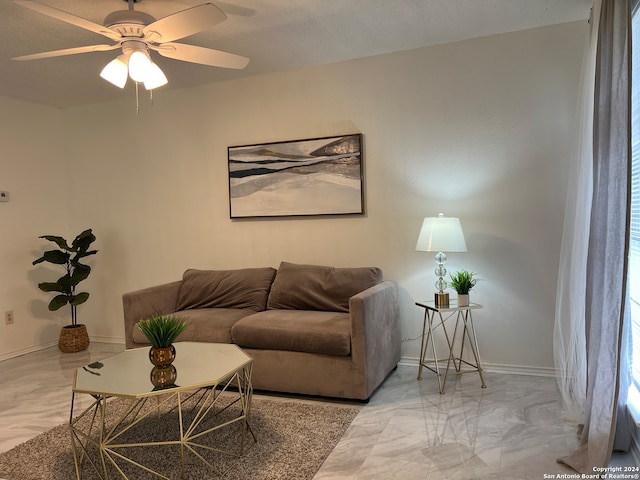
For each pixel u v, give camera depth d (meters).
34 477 2.20
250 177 4.11
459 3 2.84
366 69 3.72
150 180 4.54
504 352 3.46
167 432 2.61
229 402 3.02
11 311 4.41
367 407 2.88
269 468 2.19
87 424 2.78
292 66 3.86
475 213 3.49
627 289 2.00
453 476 2.09
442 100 3.54
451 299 3.53
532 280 3.37
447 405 2.87
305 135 3.94
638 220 2.23
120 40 2.41
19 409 3.06
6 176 4.39
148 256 4.60
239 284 3.81
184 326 2.35
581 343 2.59
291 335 3.02
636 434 2.09
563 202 3.29
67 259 4.41
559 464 2.16
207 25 2.24
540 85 3.30
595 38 2.44
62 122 4.88
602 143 2.11
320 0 2.71
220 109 4.22
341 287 3.50
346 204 3.81
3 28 2.89
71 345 4.44
